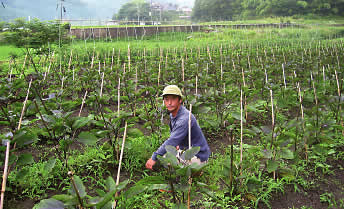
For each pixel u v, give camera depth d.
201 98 4.61
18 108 3.30
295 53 11.40
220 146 4.09
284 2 66.25
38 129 2.87
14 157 2.34
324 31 35.03
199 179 3.00
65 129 2.97
